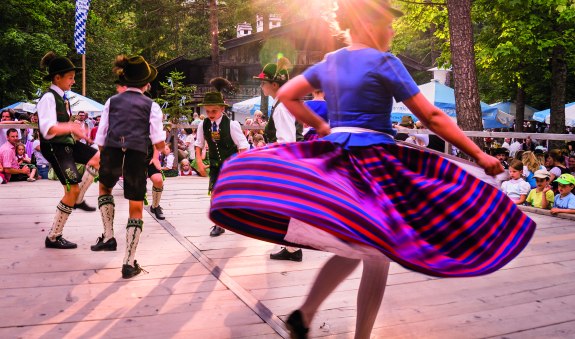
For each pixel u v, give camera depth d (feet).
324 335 9.15
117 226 17.85
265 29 104.73
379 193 6.26
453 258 6.11
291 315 7.28
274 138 14.55
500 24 59.26
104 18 114.83
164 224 18.44
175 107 48.49
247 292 11.33
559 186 21.50
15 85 84.99
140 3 103.45
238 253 14.70
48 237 14.79
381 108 6.92
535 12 55.83
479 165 6.82
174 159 33.88
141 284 11.87
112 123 12.73
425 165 6.75
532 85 77.00
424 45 125.90
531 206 23.18
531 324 9.81
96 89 113.60
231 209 6.78
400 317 10.08
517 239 6.55
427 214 6.36
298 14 92.89
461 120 34.68
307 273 12.87
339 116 7.06
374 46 7.25
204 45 104.53
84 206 18.53
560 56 59.52
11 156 28.81
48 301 10.68
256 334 9.20
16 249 14.64
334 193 5.82
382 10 7.11
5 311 10.08
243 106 82.64
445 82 99.35
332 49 7.93
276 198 5.74
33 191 25.11
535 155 30.19
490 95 92.12
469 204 6.49
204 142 17.37
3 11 81.82
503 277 12.70
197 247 15.28
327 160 6.39
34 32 86.48
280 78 13.65
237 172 6.15
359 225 5.66
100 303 10.62
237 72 112.68
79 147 15.39
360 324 7.30
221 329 9.40
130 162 12.50
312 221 5.55
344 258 7.16
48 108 13.85
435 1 59.16
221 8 92.17
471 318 10.08
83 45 46.44
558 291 11.70
